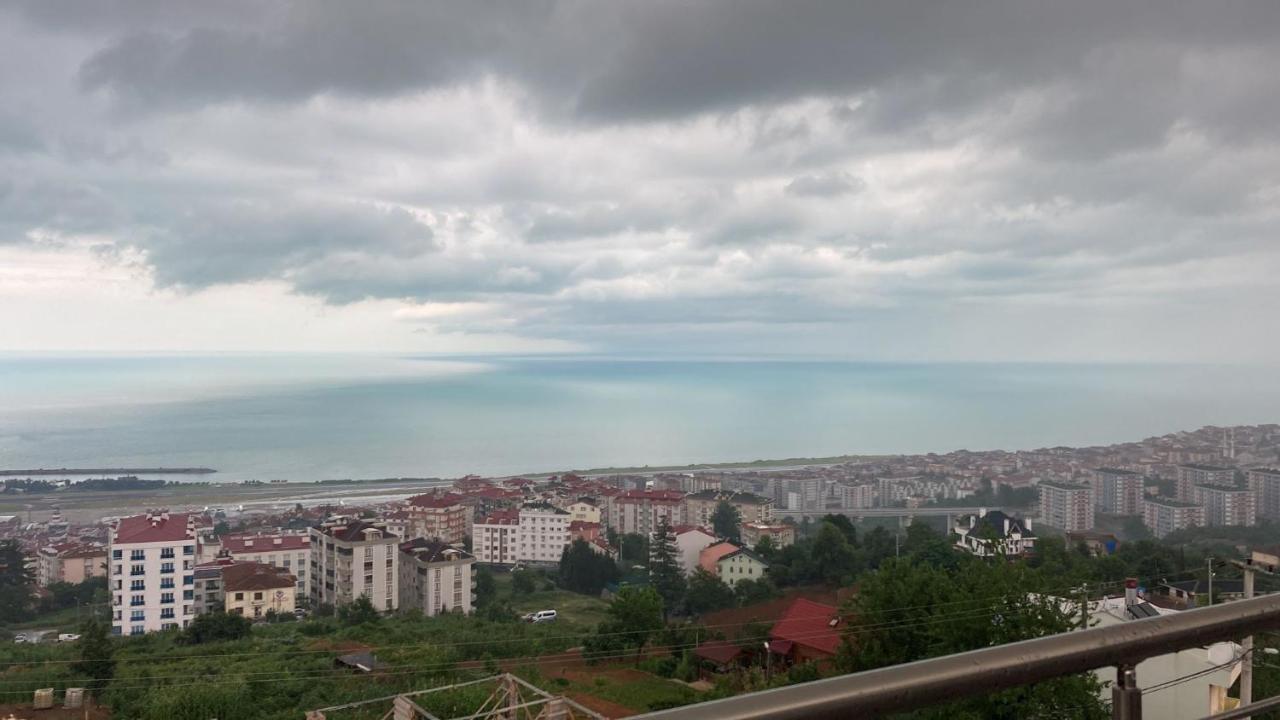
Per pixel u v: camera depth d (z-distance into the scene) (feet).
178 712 67.00
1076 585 58.13
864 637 57.52
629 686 78.33
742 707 4.25
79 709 70.28
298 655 88.89
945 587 55.21
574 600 159.53
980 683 4.97
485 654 90.27
